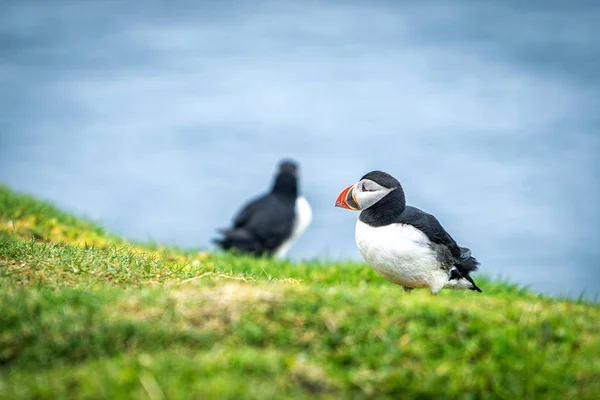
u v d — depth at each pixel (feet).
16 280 23.47
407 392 18.60
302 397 17.46
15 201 38.04
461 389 18.88
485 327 20.39
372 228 26.58
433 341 19.86
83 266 24.99
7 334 19.43
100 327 19.42
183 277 24.95
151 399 16.90
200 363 18.07
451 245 26.84
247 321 19.80
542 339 20.49
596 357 20.10
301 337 19.61
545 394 19.10
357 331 19.80
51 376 17.80
